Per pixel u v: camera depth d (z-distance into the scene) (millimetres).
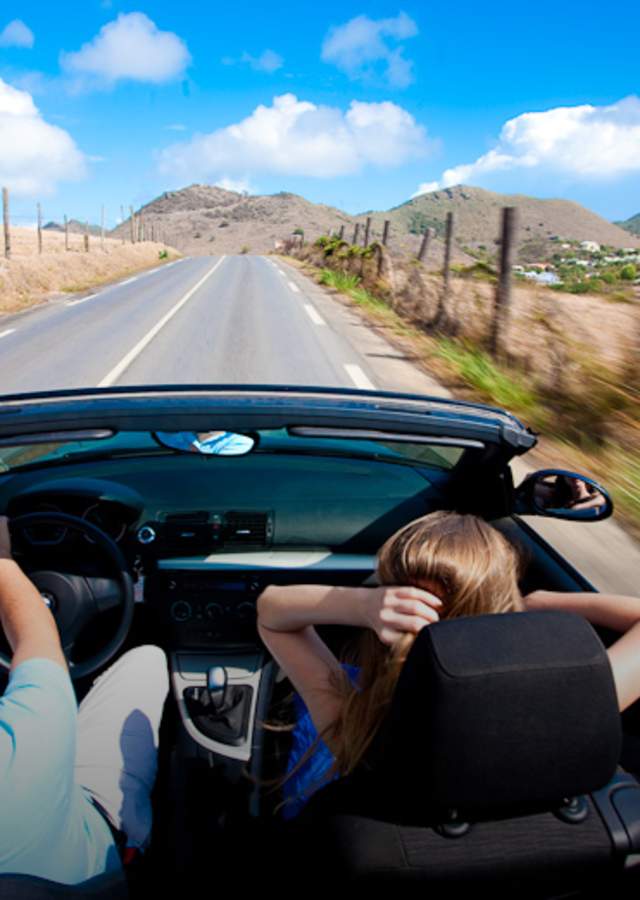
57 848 1111
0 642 2029
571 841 934
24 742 1070
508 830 938
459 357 8484
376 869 920
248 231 167000
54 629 1292
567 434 5781
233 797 1840
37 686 1140
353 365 8984
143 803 1675
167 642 2348
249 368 9039
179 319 13648
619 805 975
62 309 16062
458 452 2229
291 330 11984
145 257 39688
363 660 1092
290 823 1175
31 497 2385
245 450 2537
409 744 880
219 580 2275
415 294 13523
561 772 875
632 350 6535
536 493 2248
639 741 1531
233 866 1578
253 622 2307
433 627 891
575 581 1901
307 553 2326
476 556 1006
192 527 2305
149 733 1871
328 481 2508
